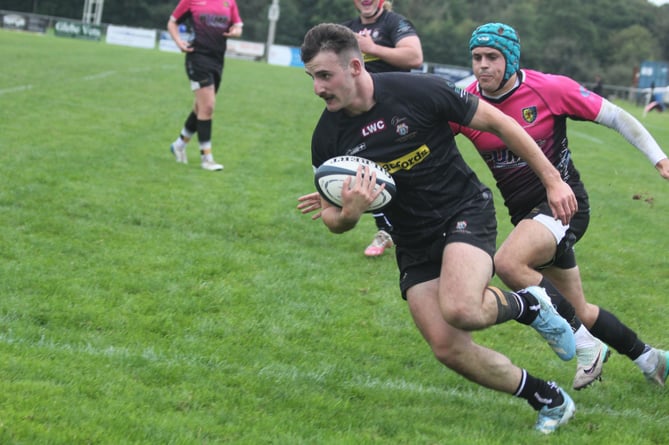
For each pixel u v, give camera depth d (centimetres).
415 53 1589
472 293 802
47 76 4284
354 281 1422
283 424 827
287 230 1716
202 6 2166
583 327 963
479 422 881
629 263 1706
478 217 856
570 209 853
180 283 1293
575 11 16262
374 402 930
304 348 1091
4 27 10806
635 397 1012
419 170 844
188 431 782
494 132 848
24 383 848
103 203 1730
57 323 1079
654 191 2673
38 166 1991
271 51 10425
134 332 1077
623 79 16075
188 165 2305
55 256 1355
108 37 10569
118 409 817
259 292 1296
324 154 874
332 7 16188
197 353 1023
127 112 3231
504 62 953
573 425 891
